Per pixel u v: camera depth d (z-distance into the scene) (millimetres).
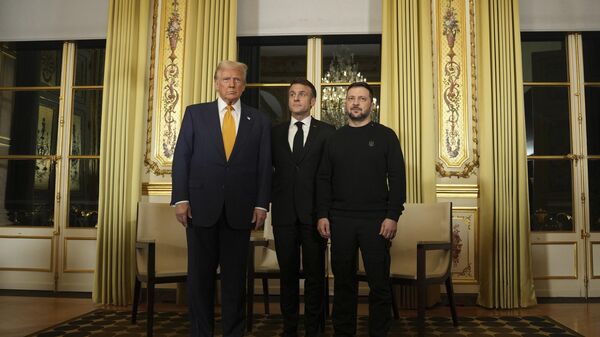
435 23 4227
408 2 4156
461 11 4227
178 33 4359
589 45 4367
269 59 4484
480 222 4020
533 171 4324
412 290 3926
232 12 4246
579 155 4273
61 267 4375
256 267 3193
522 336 2941
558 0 4285
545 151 4340
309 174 2719
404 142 4035
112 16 4316
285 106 4434
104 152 4203
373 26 4312
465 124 4137
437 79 4184
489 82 4051
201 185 2350
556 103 4371
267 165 2494
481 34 4137
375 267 2572
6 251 4441
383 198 2623
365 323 3264
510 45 4082
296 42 4457
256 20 4406
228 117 2441
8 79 4641
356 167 2619
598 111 4332
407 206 3492
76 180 4480
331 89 4410
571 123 4316
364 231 2580
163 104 4305
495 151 4012
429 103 4066
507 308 3875
